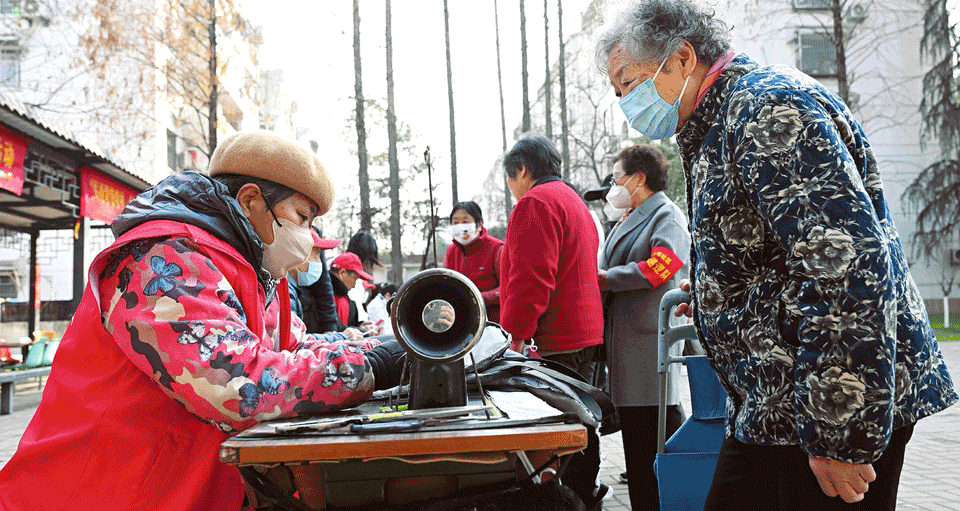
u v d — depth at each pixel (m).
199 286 1.37
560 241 2.99
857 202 1.21
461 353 1.31
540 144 3.26
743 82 1.44
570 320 3.00
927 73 22.34
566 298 3.01
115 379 1.39
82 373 1.41
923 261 23.02
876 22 23.19
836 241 1.19
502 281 3.27
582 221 3.12
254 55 30.61
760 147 1.32
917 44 23.31
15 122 7.29
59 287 19.34
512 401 1.37
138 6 16.69
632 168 3.46
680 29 1.54
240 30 18.95
